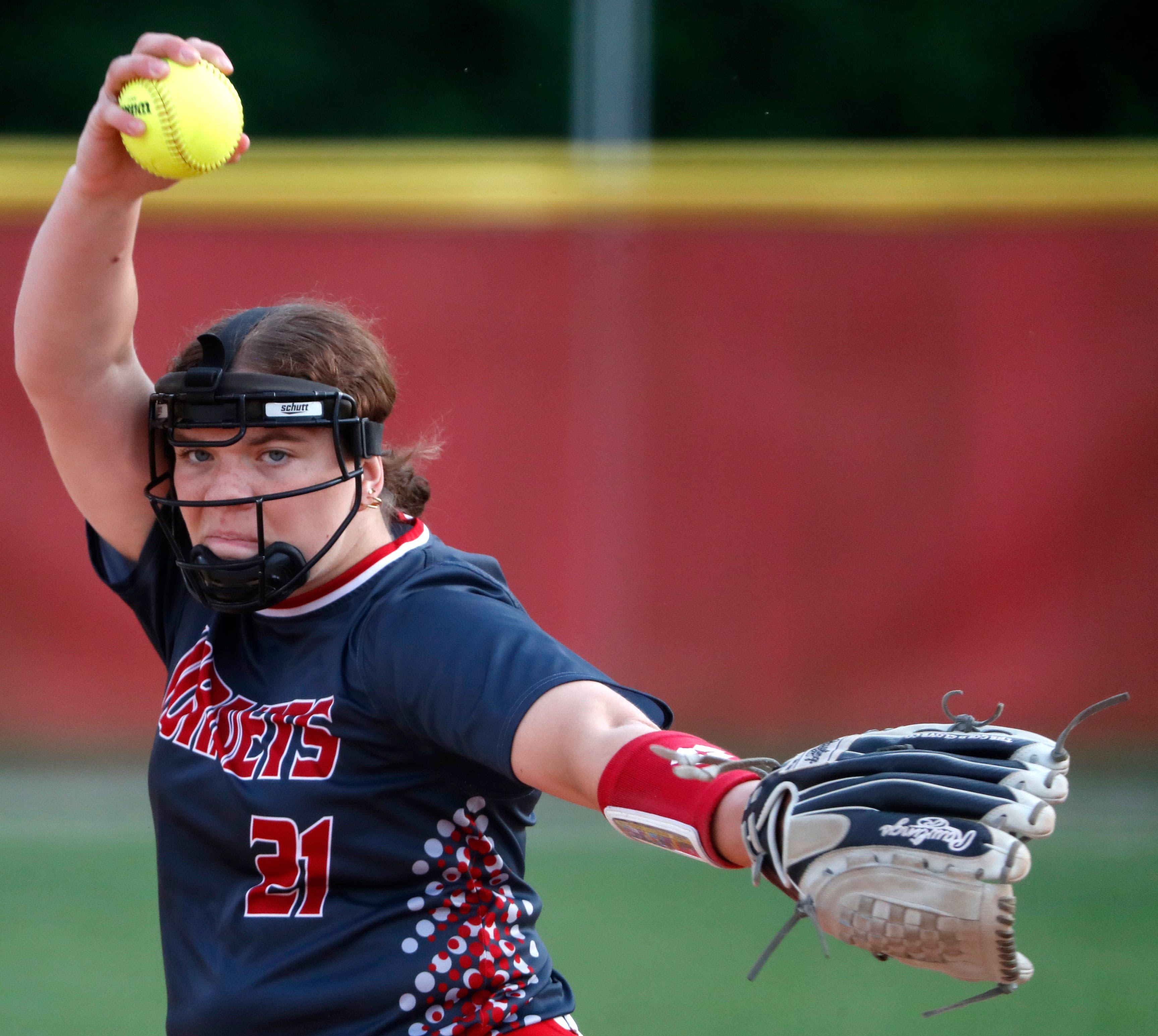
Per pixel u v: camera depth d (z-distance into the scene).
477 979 6.16
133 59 6.38
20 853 20.42
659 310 25.83
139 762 25.03
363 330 6.77
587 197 25.80
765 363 25.72
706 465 25.77
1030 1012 14.52
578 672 5.74
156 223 25.78
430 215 25.91
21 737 25.05
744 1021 14.20
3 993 14.79
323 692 6.16
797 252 25.72
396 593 6.29
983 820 4.64
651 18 37.28
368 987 6.02
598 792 5.34
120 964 15.80
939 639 25.38
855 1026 14.11
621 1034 13.78
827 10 37.69
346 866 6.09
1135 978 15.52
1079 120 37.69
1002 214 25.33
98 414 7.12
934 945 4.60
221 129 6.55
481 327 25.88
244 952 6.17
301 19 37.91
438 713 5.80
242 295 25.91
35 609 25.14
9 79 37.75
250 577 6.18
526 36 38.03
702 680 25.64
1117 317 25.14
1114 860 20.56
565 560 25.80
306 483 6.27
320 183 25.81
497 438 25.84
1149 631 24.92
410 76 38.16
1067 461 25.17
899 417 25.52
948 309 25.42
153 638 7.45
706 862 5.16
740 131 37.88
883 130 38.03
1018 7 37.41
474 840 6.27
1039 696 25.09
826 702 25.47
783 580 25.61
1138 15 37.16
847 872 4.68
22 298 6.94
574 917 17.72
